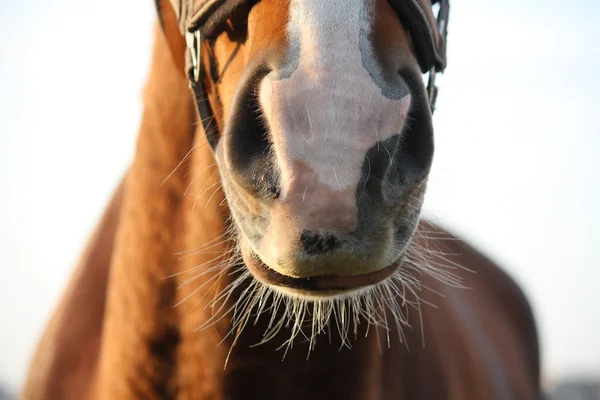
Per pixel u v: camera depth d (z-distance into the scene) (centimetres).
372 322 155
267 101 107
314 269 105
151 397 161
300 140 102
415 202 112
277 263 105
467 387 201
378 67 107
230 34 129
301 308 139
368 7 111
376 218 104
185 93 162
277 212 105
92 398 180
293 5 111
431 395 180
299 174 102
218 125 136
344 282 110
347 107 103
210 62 136
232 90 127
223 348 155
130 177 174
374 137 103
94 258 196
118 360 164
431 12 130
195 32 137
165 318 160
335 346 153
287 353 152
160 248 161
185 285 158
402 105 106
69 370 187
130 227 167
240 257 143
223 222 154
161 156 165
